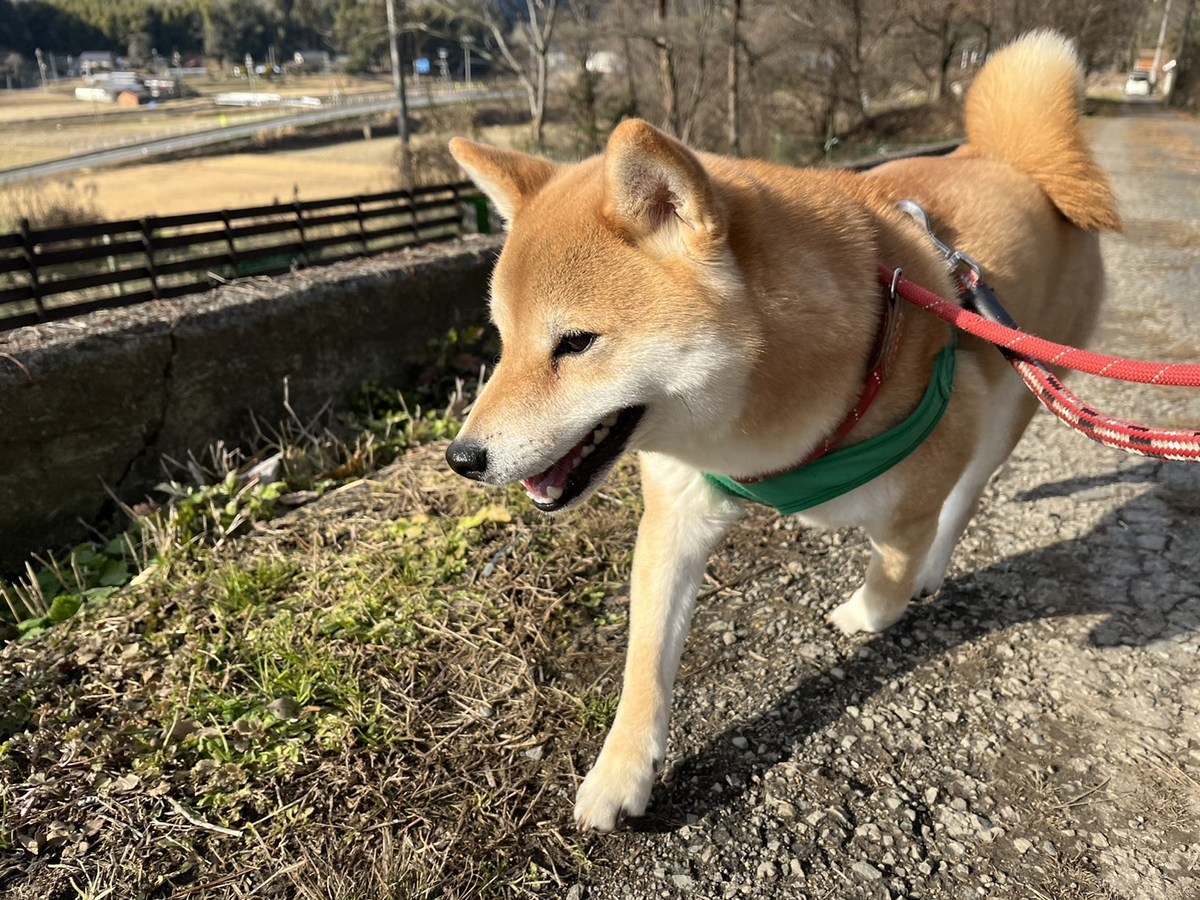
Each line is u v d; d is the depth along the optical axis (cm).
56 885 51
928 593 76
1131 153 473
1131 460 96
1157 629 70
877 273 55
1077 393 117
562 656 69
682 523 61
